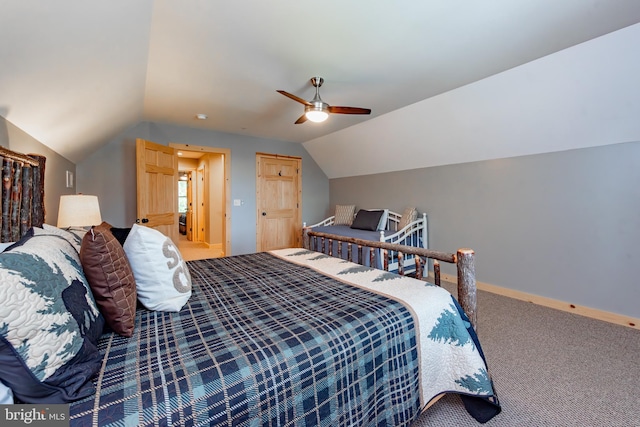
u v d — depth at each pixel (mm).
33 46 1276
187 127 4480
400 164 4609
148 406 717
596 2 1702
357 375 1086
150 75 2609
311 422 945
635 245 2520
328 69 2531
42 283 755
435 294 1520
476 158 3648
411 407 1255
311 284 1740
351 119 4055
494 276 3523
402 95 3168
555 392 1690
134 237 1312
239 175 5051
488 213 3566
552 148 2980
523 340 2307
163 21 1836
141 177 3496
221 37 2025
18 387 648
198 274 1974
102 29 1526
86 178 3709
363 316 1251
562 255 2957
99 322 989
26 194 1740
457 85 2906
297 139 5395
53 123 2096
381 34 2002
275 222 5484
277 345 1004
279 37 2033
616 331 2457
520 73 2562
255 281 1808
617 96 2330
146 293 1308
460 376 1430
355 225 4766
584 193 2795
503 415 1521
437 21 1868
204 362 895
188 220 8258
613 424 1451
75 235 1491
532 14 1806
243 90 2982
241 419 806
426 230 4266
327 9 1739
